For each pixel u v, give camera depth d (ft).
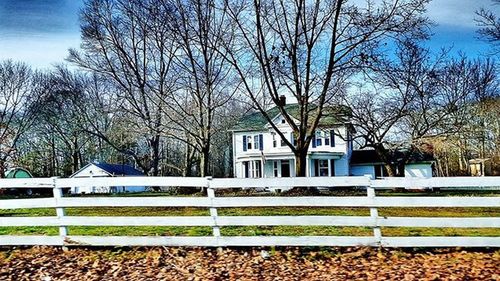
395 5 71.77
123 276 24.68
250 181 30.07
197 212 45.21
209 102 92.43
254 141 148.05
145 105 106.01
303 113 77.66
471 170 177.47
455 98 116.26
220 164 223.71
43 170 226.58
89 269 26.02
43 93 198.70
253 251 28.91
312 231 32.45
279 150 142.82
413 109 112.37
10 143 194.49
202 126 92.84
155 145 142.51
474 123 137.90
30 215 44.83
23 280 24.21
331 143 140.26
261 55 77.05
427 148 123.65
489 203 27.78
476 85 118.62
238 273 24.72
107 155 238.27
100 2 112.06
